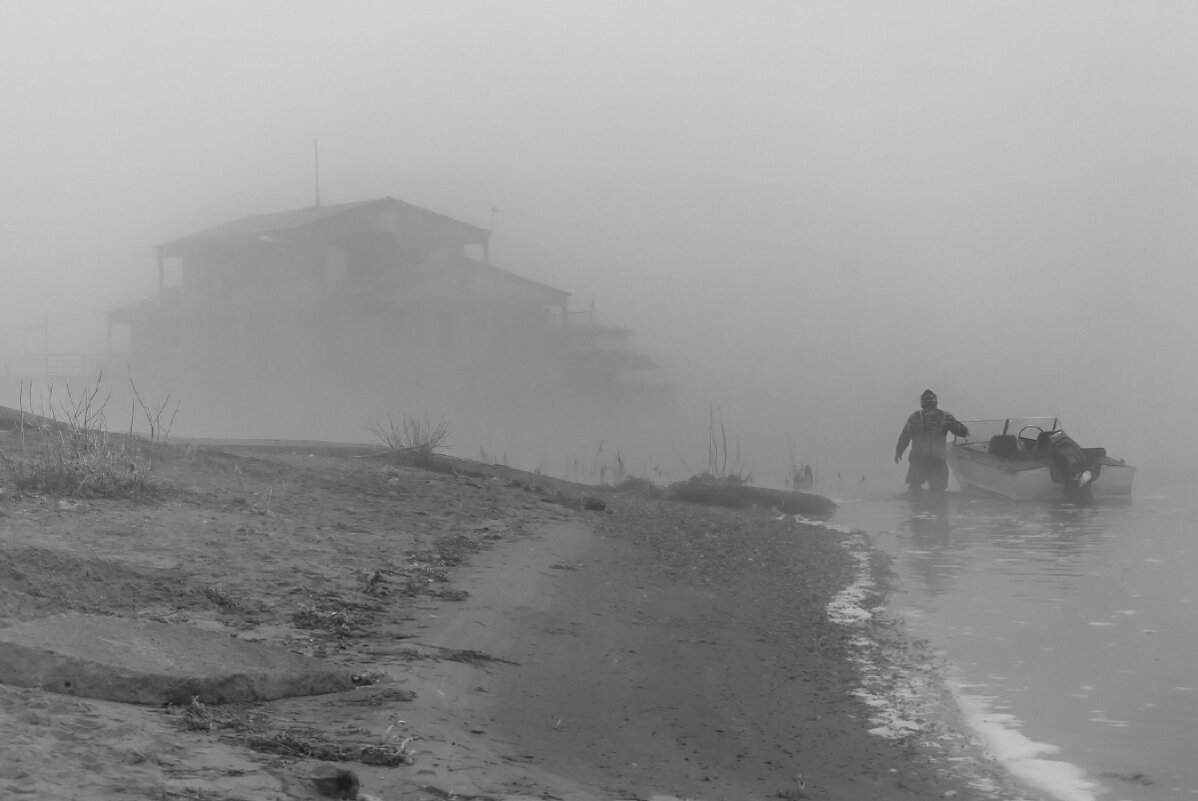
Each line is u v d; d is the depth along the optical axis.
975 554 15.82
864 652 9.70
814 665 9.17
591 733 6.87
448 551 12.44
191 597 9.00
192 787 5.00
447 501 16.00
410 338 57.28
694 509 19.86
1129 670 9.18
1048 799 6.26
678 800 5.82
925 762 6.88
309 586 9.89
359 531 13.04
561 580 11.67
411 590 10.27
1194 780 6.61
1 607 7.92
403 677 7.47
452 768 5.81
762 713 7.70
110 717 5.88
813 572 13.83
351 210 59.88
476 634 9.03
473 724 6.75
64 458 13.52
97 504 12.37
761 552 15.07
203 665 6.72
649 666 8.66
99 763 5.20
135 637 7.05
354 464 18.62
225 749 5.61
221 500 13.54
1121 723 7.70
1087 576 13.90
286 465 17.22
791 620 10.87
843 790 6.27
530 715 7.11
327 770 5.26
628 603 10.93
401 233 61.53
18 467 13.28
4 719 5.61
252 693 6.66
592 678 8.14
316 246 59.81
